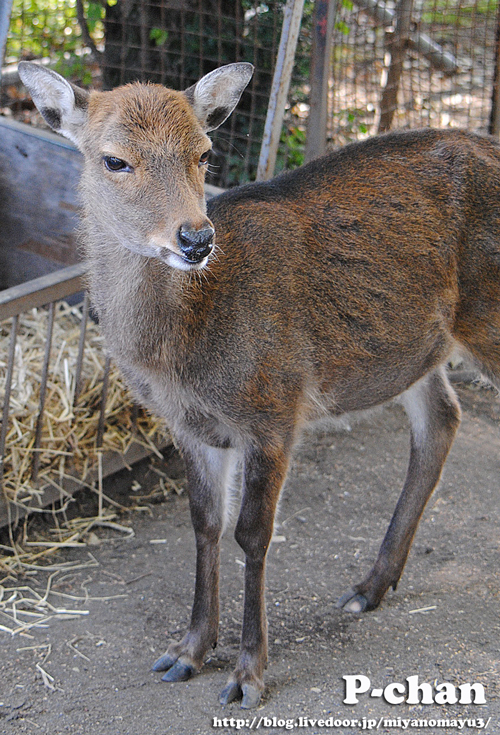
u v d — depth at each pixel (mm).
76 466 4371
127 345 3104
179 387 3154
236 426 3184
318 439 5035
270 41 5801
